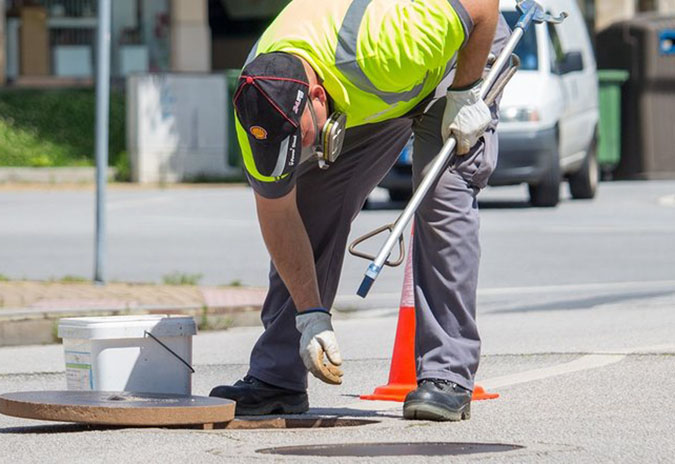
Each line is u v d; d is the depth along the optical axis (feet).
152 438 31.32
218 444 30.58
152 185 151.33
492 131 33.83
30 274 73.67
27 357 50.65
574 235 89.97
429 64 30.71
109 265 77.56
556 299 62.69
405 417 33.58
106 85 65.62
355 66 30.55
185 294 62.75
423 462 27.96
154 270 75.20
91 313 56.39
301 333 32.40
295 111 29.91
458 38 30.78
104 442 30.91
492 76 33.35
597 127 123.85
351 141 33.68
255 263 78.07
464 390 33.50
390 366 42.70
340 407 37.11
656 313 54.44
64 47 174.81
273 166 30.32
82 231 97.45
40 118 160.35
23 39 173.27
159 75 153.38
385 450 29.58
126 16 173.68
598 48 158.10
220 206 118.42
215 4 185.57
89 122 160.15
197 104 154.40
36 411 32.07
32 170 153.58
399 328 38.52
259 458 28.66
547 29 111.96
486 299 63.62
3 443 31.19
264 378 35.47
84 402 32.32
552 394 36.78
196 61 172.45
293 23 31.14
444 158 32.60
